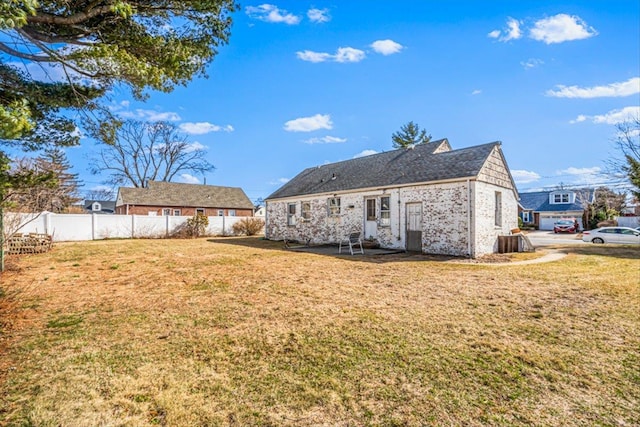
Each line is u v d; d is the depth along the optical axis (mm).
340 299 5941
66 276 8375
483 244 12703
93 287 7086
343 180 17922
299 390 2848
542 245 17156
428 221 13422
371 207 15883
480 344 3854
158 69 4473
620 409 2580
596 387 2908
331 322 4648
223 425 2373
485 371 3199
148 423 2389
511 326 4484
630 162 18406
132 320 4801
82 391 2818
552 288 6770
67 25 4105
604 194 34281
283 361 3424
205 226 26219
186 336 4148
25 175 4367
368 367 3275
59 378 3047
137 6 4375
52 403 2627
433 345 3826
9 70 4301
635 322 4652
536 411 2547
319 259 11750
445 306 5457
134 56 4434
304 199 19531
